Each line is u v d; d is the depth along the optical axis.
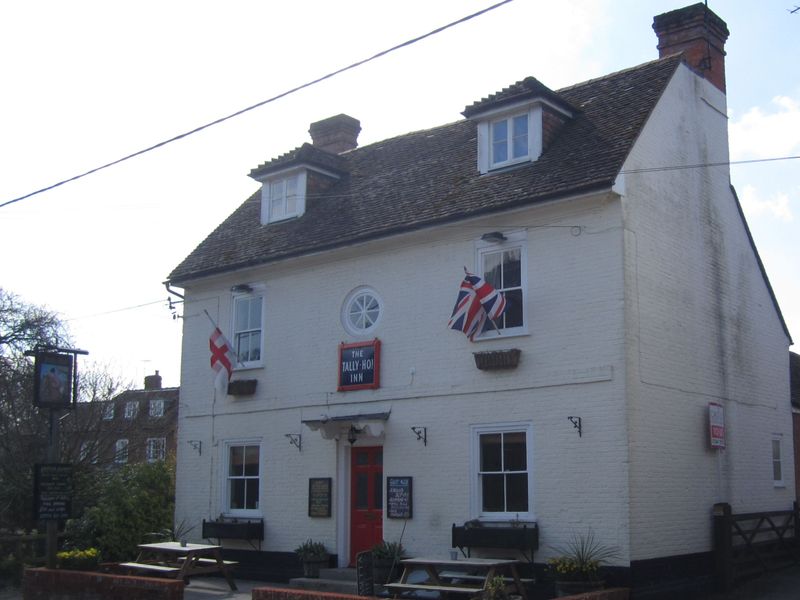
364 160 22.38
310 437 19.06
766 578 17.62
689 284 16.98
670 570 15.12
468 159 19.06
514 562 14.43
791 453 20.19
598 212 15.41
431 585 13.99
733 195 19.12
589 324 15.22
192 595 17.17
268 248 20.39
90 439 25.45
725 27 19.55
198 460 21.19
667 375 15.82
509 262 16.48
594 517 14.69
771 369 19.75
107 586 16.12
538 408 15.62
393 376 17.78
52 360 18.14
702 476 16.45
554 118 17.42
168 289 22.30
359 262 18.81
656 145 16.58
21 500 23.53
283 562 19.08
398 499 17.23
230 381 20.52
